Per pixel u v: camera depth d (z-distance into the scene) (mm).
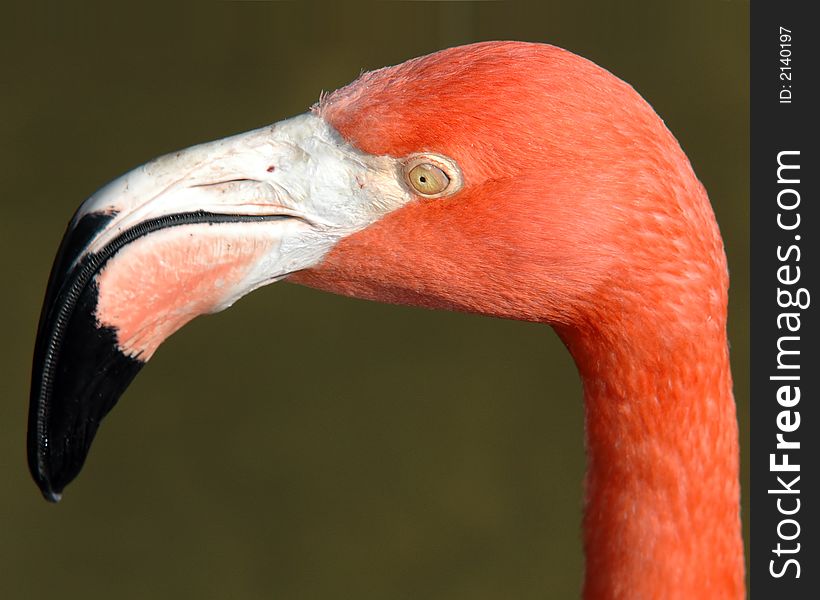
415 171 4422
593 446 4664
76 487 10391
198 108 14484
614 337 4430
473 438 10852
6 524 9977
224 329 12086
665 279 4297
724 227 12383
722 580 4551
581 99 4242
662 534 4500
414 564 9734
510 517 10141
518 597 9469
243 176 4660
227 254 4617
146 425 10977
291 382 11461
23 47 16000
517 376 11578
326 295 12578
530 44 4438
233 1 16234
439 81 4395
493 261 4430
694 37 15414
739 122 13805
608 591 4582
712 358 4441
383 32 15727
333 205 4598
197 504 10234
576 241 4273
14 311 11672
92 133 14172
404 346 11953
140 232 4578
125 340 4570
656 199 4258
